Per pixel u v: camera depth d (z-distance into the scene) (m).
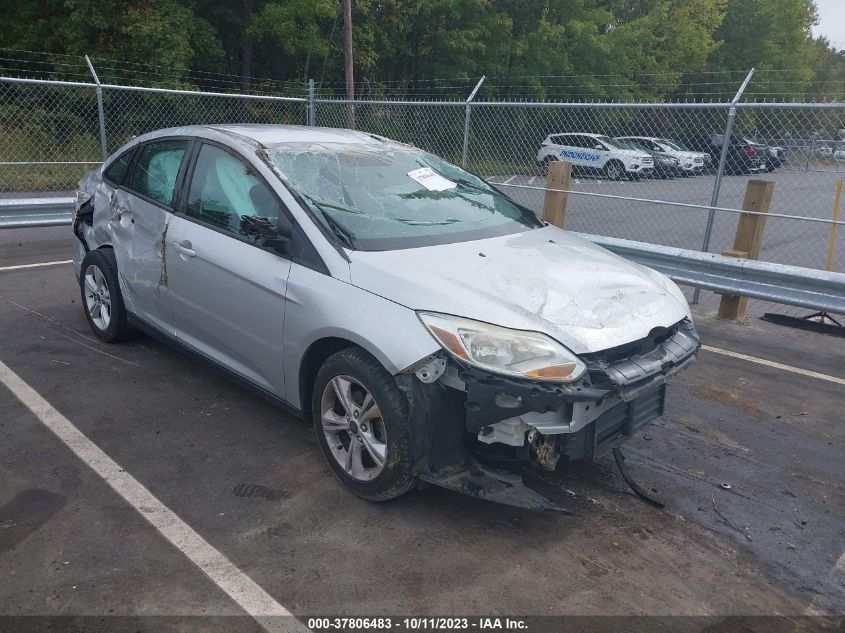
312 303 3.32
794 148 9.84
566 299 3.20
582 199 15.31
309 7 22.22
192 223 4.12
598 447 3.14
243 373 3.94
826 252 11.78
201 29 21.36
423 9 26.09
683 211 15.09
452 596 2.75
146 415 4.18
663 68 34.75
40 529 3.05
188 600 2.67
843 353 5.98
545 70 28.45
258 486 3.48
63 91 17.80
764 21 38.94
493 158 11.84
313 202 3.62
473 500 3.43
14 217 8.44
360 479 3.31
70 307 6.09
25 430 3.94
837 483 3.80
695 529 3.29
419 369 2.94
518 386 2.81
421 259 3.36
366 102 9.70
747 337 6.36
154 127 19.22
